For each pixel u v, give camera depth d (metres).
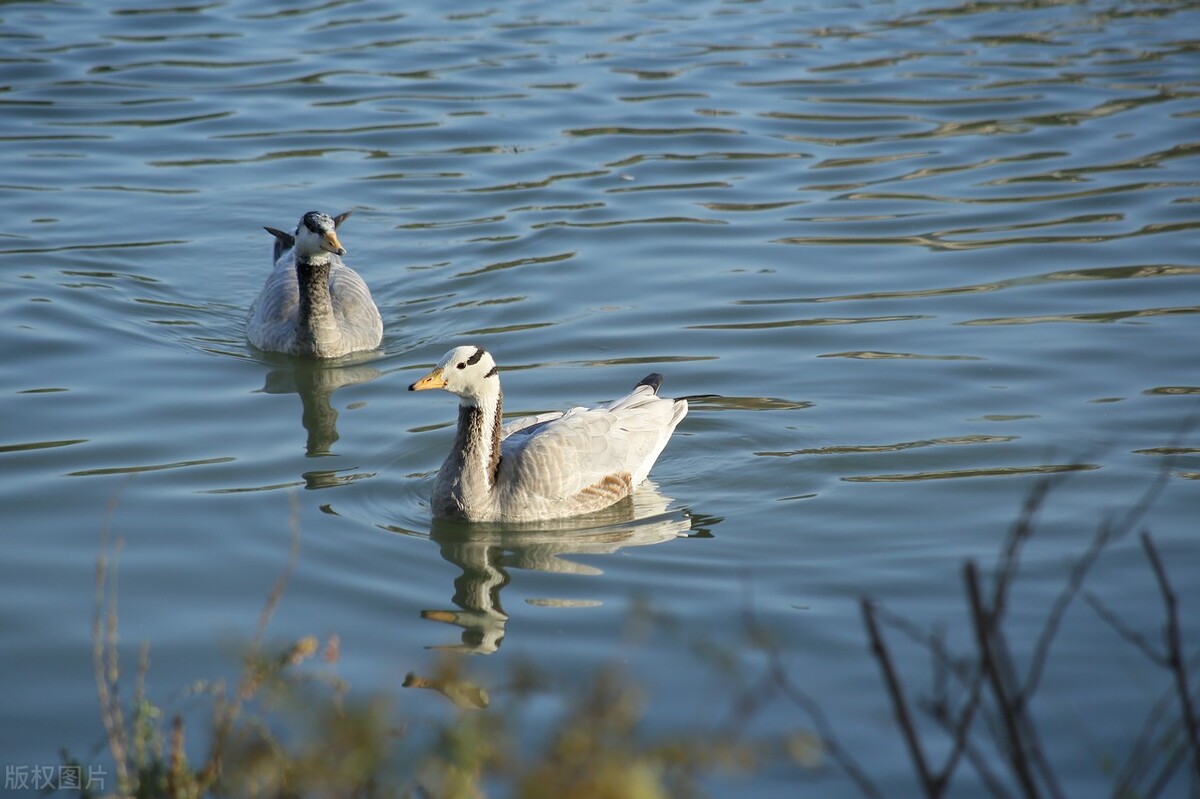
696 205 22.81
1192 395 15.80
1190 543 12.51
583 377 16.94
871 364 17.09
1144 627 11.05
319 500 13.98
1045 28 32.25
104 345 17.95
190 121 26.33
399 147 25.34
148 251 21.30
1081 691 10.12
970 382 16.47
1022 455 14.58
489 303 19.45
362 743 7.43
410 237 21.86
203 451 15.06
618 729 6.72
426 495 14.36
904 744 9.57
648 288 19.75
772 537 13.16
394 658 10.91
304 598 12.00
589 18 33.22
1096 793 8.89
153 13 32.53
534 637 11.30
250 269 21.05
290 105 27.17
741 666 10.66
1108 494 13.61
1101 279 19.50
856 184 23.53
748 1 34.66
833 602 11.77
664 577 12.41
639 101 27.47
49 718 10.05
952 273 19.97
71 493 13.86
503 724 7.45
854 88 28.12
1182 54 29.84
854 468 14.55
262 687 9.54
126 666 10.75
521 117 26.66
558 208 22.77
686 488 14.45
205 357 18.00
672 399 15.22
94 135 25.52
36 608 11.64
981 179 23.52
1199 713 9.65
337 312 18.56
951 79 28.61
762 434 15.46
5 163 24.09
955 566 12.34
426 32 31.73
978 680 6.31
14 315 18.42
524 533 13.56
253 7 33.31
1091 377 16.45
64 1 33.31
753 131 25.92
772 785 9.15
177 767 7.82
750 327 18.33
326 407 16.47
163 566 12.46
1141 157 24.11
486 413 13.70
